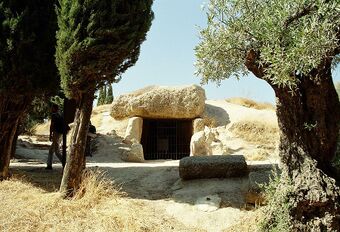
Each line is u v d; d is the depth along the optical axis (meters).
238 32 5.56
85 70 7.15
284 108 5.71
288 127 5.75
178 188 7.84
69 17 7.15
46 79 8.35
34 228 6.10
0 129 8.14
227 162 7.98
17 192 7.31
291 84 5.18
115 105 17.44
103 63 7.22
